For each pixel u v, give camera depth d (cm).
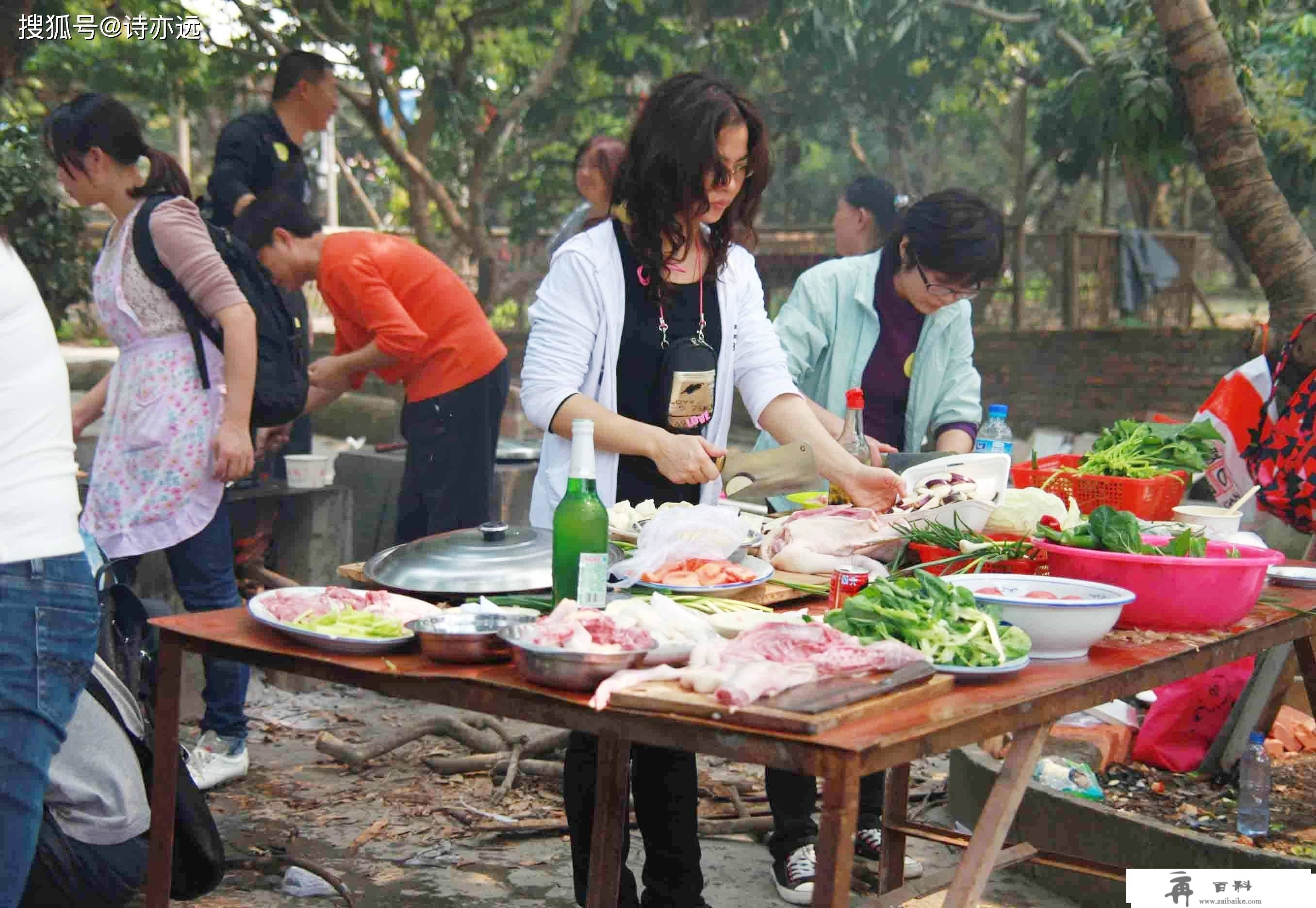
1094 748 375
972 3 1023
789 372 393
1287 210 518
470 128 1080
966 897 203
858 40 1077
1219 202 528
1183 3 520
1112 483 331
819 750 169
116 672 281
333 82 573
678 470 278
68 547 214
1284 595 296
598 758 258
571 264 294
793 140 1258
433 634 209
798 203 1936
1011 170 2117
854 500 299
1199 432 357
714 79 283
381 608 233
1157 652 235
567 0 1067
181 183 394
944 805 401
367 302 466
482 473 489
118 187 382
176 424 383
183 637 239
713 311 306
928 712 186
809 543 277
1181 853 308
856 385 393
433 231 1190
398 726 462
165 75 1131
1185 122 735
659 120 281
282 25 1073
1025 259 1328
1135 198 1648
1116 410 1303
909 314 388
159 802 246
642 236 288
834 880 167
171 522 384
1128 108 727
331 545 521
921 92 1197
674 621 213
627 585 254
